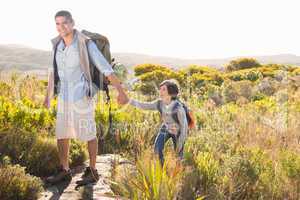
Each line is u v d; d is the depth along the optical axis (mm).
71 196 5094
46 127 7438
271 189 6047
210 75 29969
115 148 7988
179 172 5133
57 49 5289
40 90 10148
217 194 5434
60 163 5711
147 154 5410
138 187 4680
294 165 6531
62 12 5141
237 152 6875
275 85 20016
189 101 12406
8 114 6961
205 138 7574
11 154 5922
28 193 4914
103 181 5641
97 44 5320
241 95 18375
